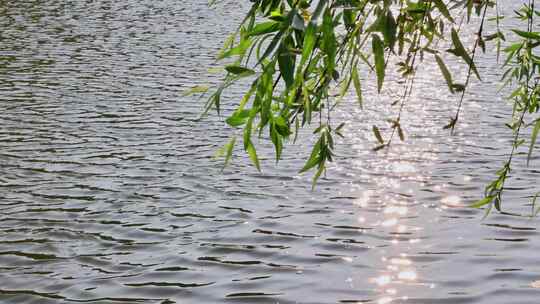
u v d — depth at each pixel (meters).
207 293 9.19
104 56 30.70
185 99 22.38
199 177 14.46
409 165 15.07
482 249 10.45
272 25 2.58
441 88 23.81
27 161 15.69
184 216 12.21
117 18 44.25
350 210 12.35
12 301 9.08
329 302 8.83
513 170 14.66
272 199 13.05
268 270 9.88
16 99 22.23
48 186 13.94
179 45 33.78
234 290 9.24
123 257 10.47
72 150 16.61
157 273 9.86
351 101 21.73
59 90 23.66
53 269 10.06
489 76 25.70
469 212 12.13
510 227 11.35
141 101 22.16
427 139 17.25
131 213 12.39
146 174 14.73
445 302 8.74
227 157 2.77
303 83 2.67
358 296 8.98
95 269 10.05
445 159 15.52
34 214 12.34
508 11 41.41
